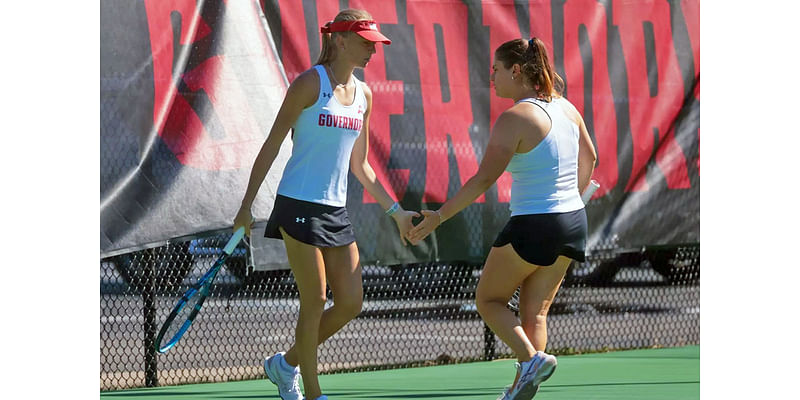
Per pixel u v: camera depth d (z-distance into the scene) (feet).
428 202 76.79
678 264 97.81
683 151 88.94
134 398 63.41
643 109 87.15
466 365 80.69
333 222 51.06
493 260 51.34
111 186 64.28
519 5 81.71
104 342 73.10
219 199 68.13
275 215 51.03
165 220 66.23
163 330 50.57
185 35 67.41
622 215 85.76
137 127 65.41
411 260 75.82
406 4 76.54
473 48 79.36
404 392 65.67
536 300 51.88
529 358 50.37
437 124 77.36
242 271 77.92
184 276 74.28
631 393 64.44
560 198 50.52
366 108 54.34
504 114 50.16
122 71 64.90
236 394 65.00
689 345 94.73
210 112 68.03
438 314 89.81
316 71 50.08
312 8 72.59
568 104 53.06
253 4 69.92
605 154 85.10
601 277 96.07
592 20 85.05
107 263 70.95
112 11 64.54
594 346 93.97
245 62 69.36
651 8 87.92
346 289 52.31
